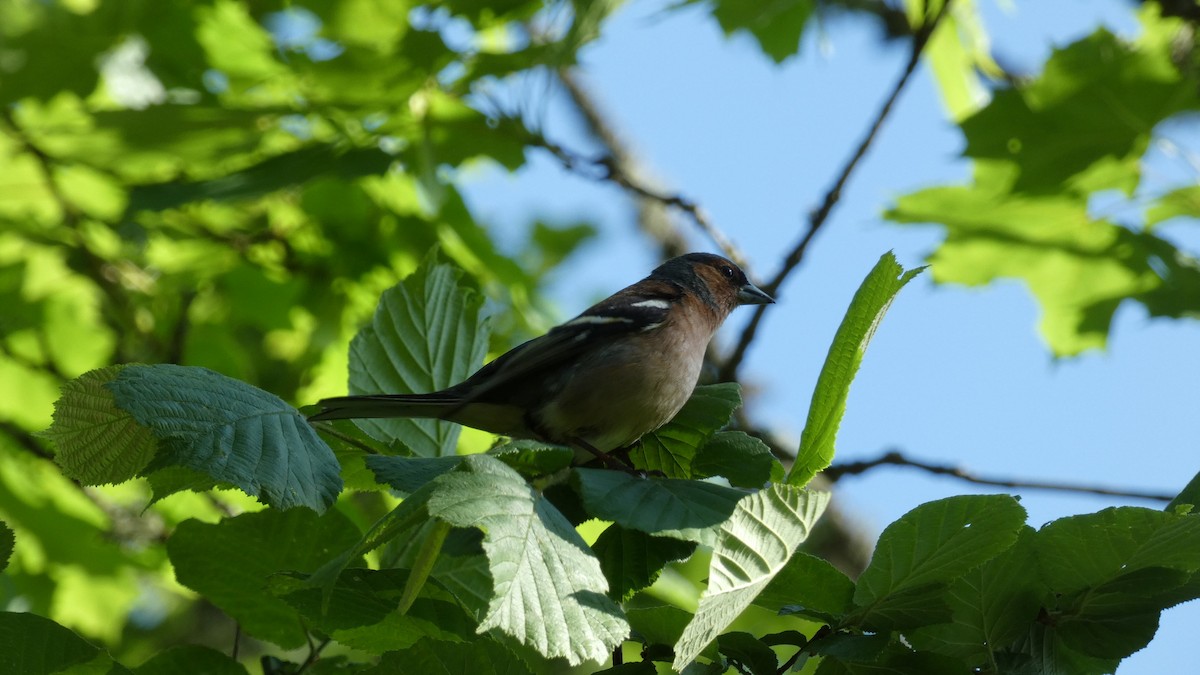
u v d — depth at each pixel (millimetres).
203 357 14391
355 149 11344
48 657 5203
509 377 8477
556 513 4891
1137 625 5309
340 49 10969
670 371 8609
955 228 13570
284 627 6539
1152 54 11883
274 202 13773
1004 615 5344
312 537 6555
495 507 4633
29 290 14148
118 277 13930
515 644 5832
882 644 5074
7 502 12891
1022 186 12875
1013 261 13750
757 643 5215
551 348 8516
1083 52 11969
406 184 13297
